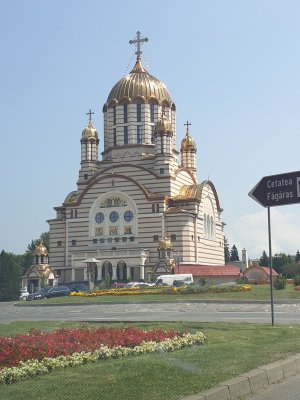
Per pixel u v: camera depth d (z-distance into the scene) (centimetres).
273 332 2473
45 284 11000
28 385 1467
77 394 1339
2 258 12800
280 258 15788
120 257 10706
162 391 1352
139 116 11700
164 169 11250
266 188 2559
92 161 11838
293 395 1445
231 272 10712
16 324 3288
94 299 6281
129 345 2100
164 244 10419
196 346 2134
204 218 11719
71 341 2159
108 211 11256
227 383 1426
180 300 5503
